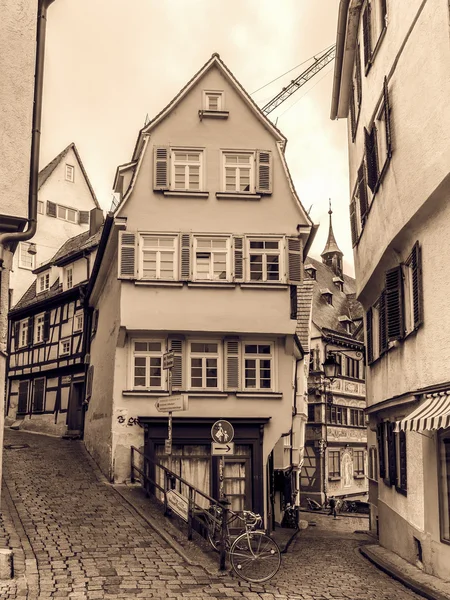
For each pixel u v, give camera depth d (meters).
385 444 18.66
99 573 11.01
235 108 21.22
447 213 12.53
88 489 18.47
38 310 34.88
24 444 26.05
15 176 12.59
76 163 48.31
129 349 20.30
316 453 45.59
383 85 16.09
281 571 13.09
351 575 13.27
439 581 12.19
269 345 20.66
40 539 13.05
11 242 13.01
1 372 12.58
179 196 20.59
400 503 15.99
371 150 17.69
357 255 21.73
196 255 20.50
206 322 20.14
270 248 20.73
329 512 40.19
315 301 51.44
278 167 21.08
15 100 12.70
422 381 13.88
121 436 19.92
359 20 19.81
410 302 15.41
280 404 20.36
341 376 48.25
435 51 12.55
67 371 31.25
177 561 12.22
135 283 20.06
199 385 20.33
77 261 32.09
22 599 9.37
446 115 12.02
